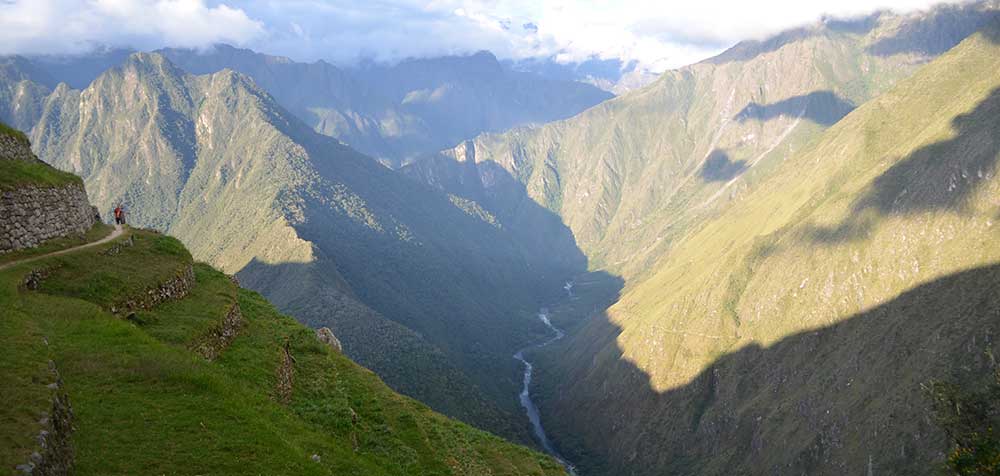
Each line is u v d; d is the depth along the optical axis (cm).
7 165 3797
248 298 4922
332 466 2423
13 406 1739
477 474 3825
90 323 2675
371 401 3938
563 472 5516
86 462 1778
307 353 4291
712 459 18475
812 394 17250
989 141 18462
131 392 2242
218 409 2327
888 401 14638
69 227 4066
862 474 13838
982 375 13275
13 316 2492
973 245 16875
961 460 5325
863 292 19138
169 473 1847
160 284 3575
